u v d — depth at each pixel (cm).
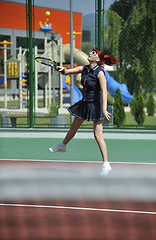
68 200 842
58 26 6650
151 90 4138
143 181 1036
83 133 2002
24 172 1152
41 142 1856
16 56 6931
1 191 920
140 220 704
